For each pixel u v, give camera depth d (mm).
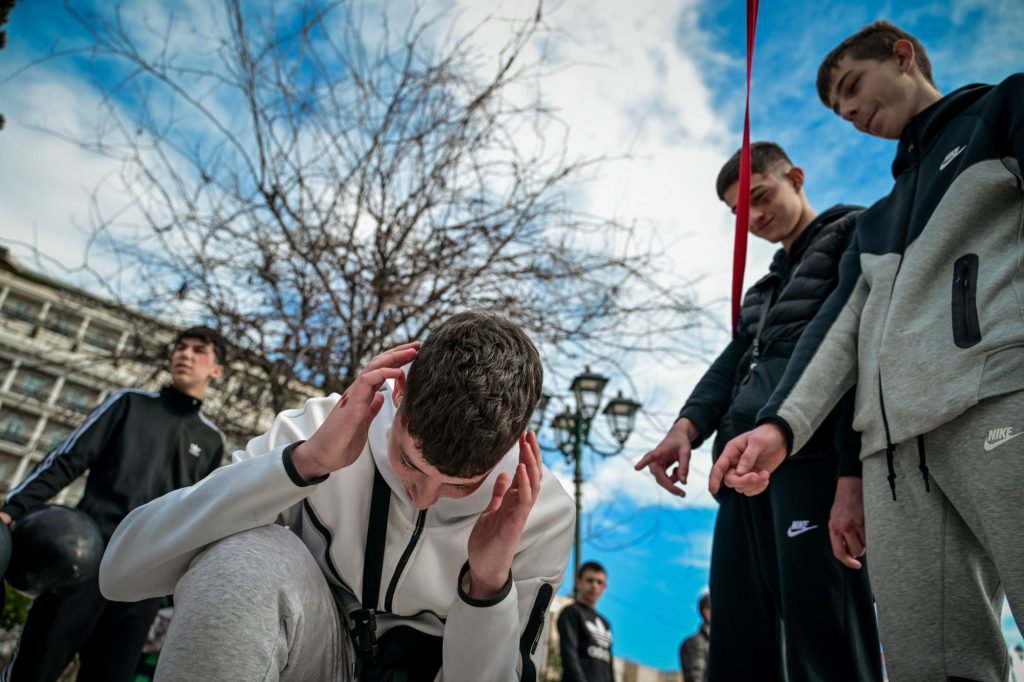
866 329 1494
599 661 4668
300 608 1029
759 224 2211
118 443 2807
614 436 5121
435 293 4461
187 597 976
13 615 5727
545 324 4559
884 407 1345
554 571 1393
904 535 1294
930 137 1563
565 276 4500
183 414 3016
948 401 1198
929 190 1456
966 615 1205
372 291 4410
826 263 1933
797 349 1625
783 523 1648
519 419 1067
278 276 4465
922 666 1220
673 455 1993
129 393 2926
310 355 4398
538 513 1387
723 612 1796
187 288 4441
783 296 1969
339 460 1081
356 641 1223
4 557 2068
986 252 1277
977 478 1145
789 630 1565
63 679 4344
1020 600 1045
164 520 1117
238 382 4668
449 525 1307
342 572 1261
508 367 1063
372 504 1267
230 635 935
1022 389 1121
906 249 1455
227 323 4441
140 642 2613
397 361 1142
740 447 1455
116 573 1160
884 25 1757
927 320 1320
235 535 1065
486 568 1176
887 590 1298
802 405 1485
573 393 5219
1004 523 1089
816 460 1684
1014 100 1330
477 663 1184
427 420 1017
